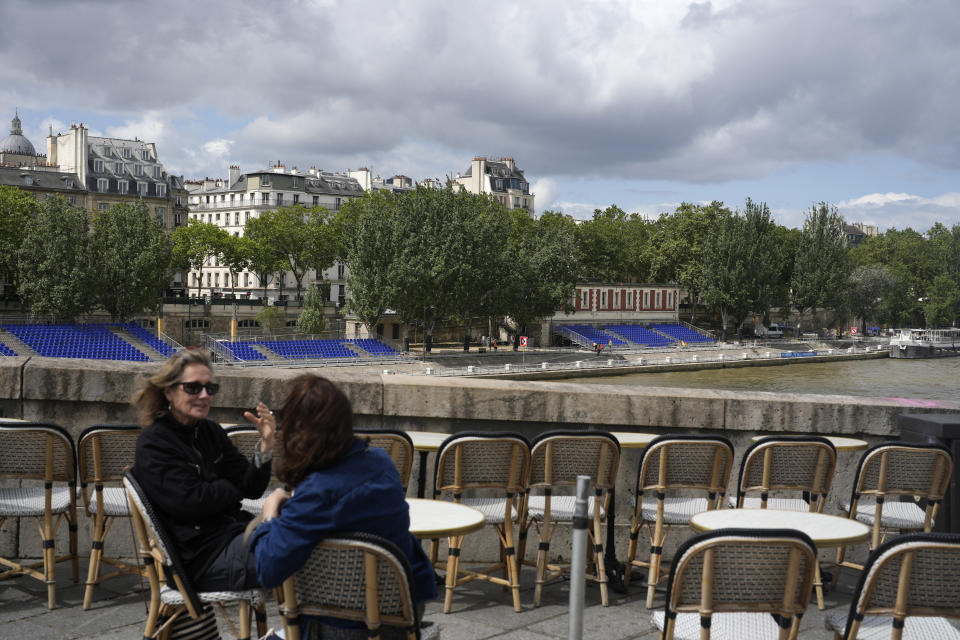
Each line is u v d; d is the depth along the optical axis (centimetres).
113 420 718
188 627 407
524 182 16400
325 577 327
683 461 577
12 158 13375
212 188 14938
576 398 734
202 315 8938
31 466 538
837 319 13538
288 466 326
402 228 7950
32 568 580
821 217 12700
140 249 8075
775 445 579
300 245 10956
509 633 523
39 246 7700
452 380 749
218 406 723
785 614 367
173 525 387
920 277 16062
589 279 12050
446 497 679
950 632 398
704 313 13088
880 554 359
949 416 655
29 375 707
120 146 11975
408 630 332
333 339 8425
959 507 606
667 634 374
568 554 689
